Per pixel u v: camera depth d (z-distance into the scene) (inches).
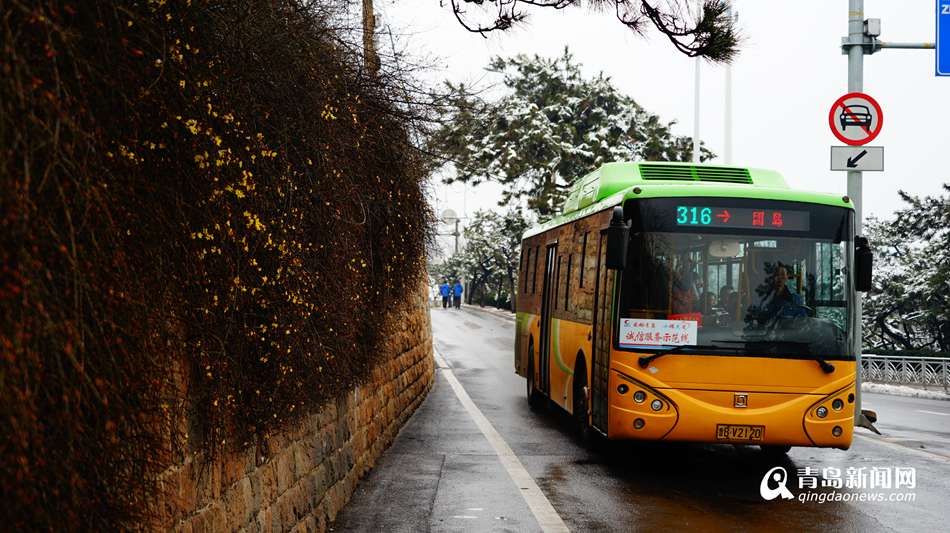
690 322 413.7
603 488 394.9
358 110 311.9
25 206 94.6
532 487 390.3
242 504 211.8
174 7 142.8
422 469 426.9
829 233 425.1
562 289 592.1
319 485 301.1
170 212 142.8
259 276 189.9
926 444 546.0
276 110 203.2
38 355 98.7
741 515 345.1
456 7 327.0
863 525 329.4
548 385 634.8
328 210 244.1
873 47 594.9
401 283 427.8
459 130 418.9
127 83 126.9
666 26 288.0
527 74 1872.5
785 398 410.0
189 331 163.3
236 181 172.1
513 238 2320.4
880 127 578.2
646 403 410.6
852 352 416.5
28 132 97.7
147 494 134.6
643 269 419.8
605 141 1785.2
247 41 173.8
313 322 236.8
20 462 95.0
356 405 382.6
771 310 415.8
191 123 145.1
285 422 231.5
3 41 94.6
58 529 104.0
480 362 1184.2
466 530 311.1
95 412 112.0
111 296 115.4
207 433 180.9
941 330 1755.7
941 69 579.5
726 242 421.4
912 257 1770.4
